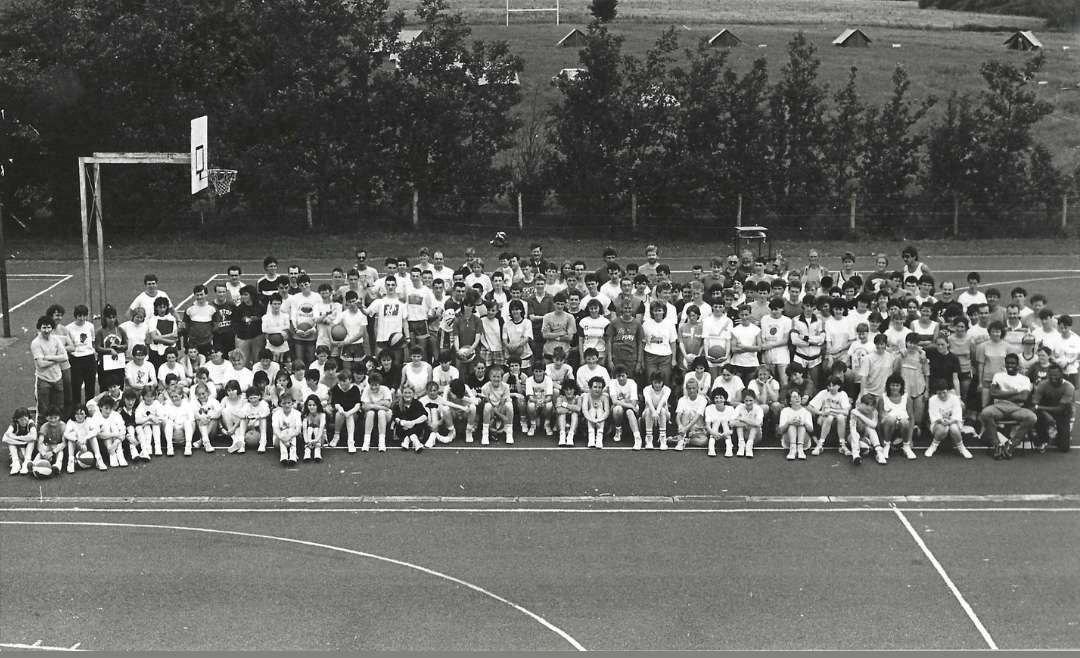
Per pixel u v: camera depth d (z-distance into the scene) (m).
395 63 40.16
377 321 21.58
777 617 13.41
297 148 38.69
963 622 13.30
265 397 19.58
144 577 14.48
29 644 12.73
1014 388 19.19
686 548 15.45
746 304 20.42
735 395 19.67
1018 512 16.72
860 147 40.06
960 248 38.81
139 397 19.50
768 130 39.09
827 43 69.19
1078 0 75.44
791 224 40.16
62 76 36.97
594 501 17.20
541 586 14.25
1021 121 39.94
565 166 39.84
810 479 18.09
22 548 15.39
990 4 84.50
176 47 37.53
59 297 31.39
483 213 40.91
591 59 38.94
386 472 18.41
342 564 14.91
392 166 38.81
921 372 19.56
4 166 37.66
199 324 21.14
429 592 14.09
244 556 15.16
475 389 20.28
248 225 40.12
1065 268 35.97
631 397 19.69
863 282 24.17
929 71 61.44
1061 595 14.01
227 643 12.74
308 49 37.97
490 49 40.94
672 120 39.31
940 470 18.47
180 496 17.36
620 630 13.08
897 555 15.21
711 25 76.69
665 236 39.78
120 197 38.38
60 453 18.36
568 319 20.97
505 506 17.00
